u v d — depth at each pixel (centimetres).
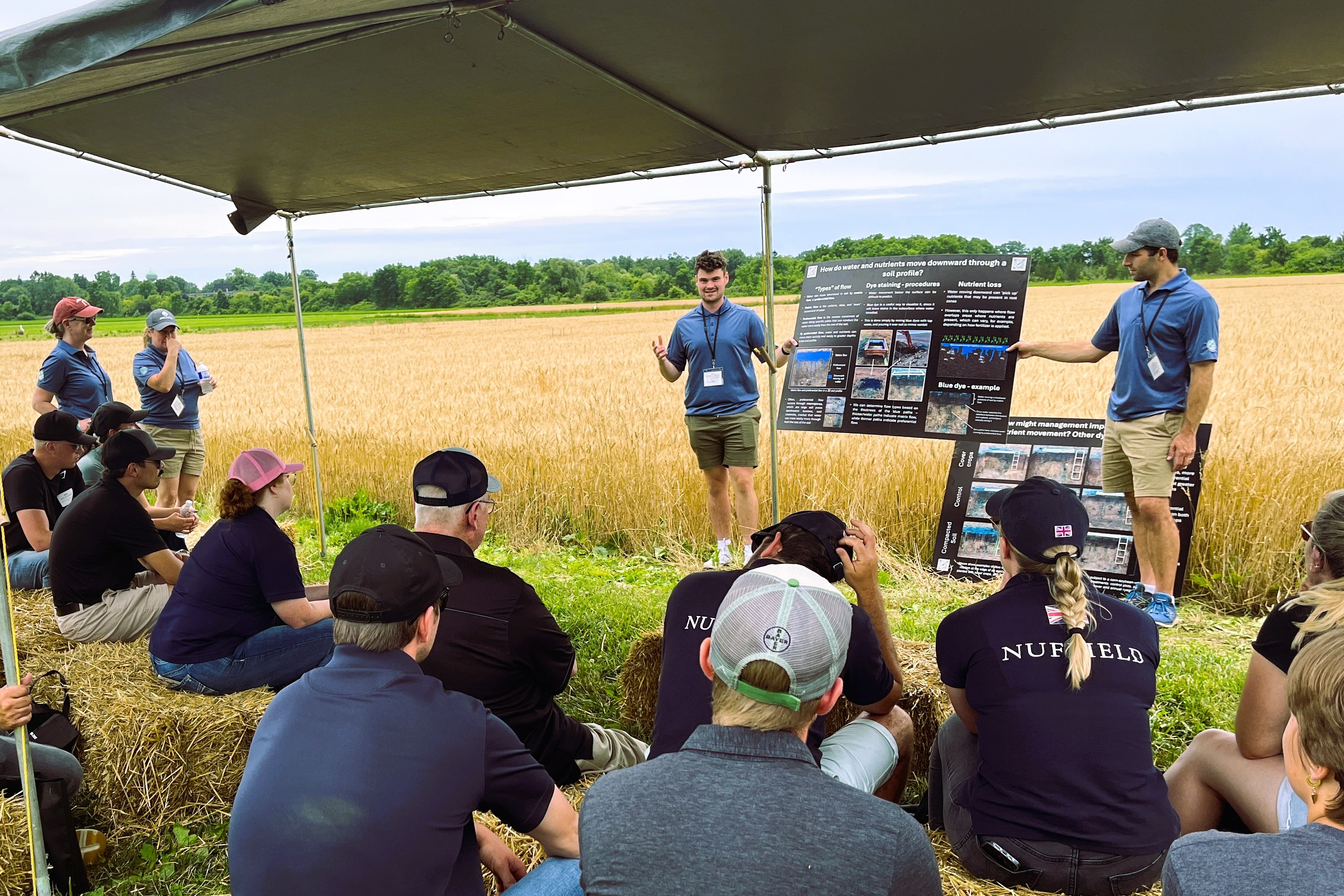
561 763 270
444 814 159
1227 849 119
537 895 183
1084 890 198
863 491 680
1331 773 115
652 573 631
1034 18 286
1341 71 330
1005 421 453
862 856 119
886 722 259
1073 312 1958
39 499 454
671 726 215
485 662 246
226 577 328
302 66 330
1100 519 561
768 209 475
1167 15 281
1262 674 208
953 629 221
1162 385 461
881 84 352
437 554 255
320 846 151
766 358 505
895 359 478
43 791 264
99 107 366
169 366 647
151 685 333
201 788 311
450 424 1049
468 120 402
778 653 131
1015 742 205
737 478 588
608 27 297
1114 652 208
